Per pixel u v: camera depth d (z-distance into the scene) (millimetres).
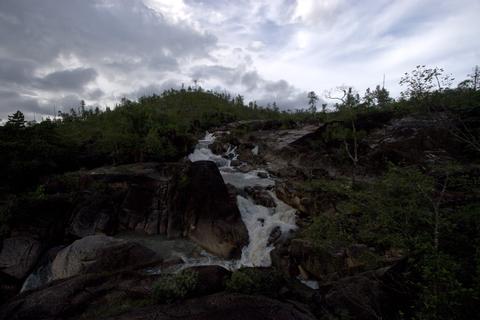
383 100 35625
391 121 29656
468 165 18172
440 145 22984
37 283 14680
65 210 18844
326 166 28578
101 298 11344
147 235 18516
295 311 10133
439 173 15156
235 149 39062
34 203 17750
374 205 12602
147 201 20109
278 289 12117
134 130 33500
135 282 12430
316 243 13406
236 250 16250
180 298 10875
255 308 10039
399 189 11930
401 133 26312
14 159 22000
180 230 18438
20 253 15477
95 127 41781
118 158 29156
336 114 37656
